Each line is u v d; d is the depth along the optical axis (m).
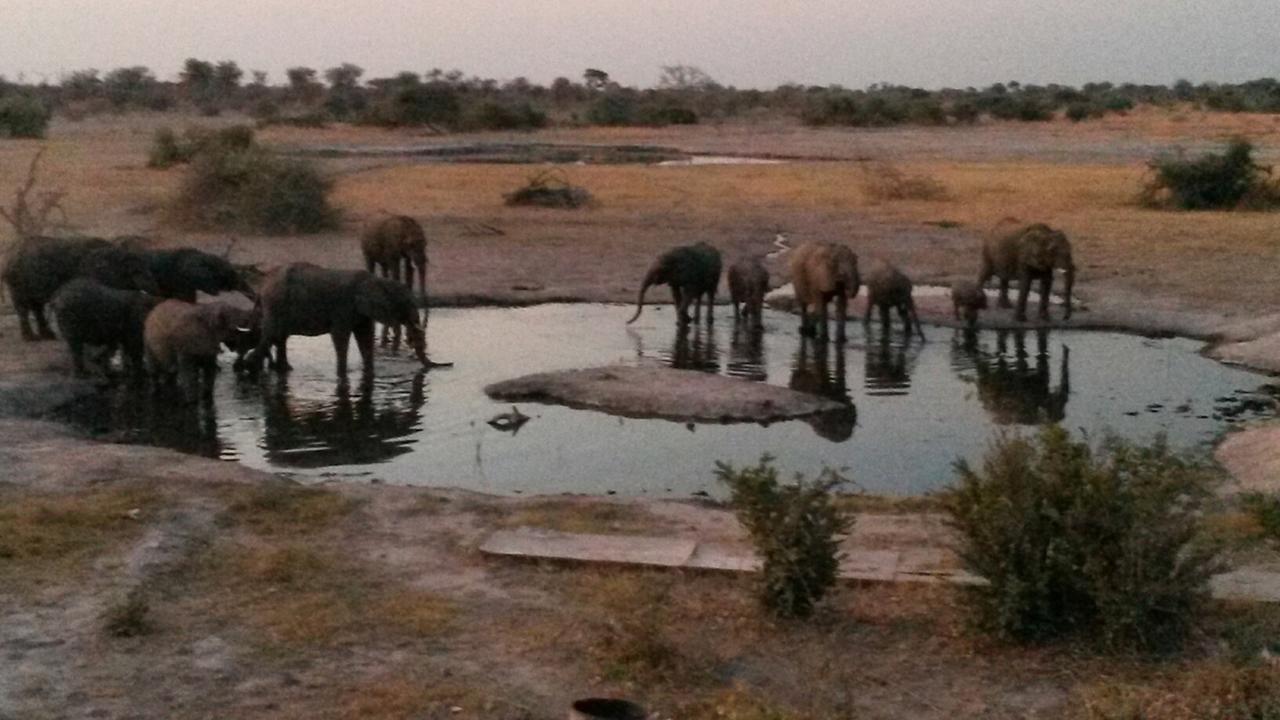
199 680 7.39
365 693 7.20
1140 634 7.66
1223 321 21.25
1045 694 7.25
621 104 101.69
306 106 111.19
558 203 37.19
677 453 14.19
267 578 9.01
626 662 7.55
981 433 15.02
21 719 6.90
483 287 24.70
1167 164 37.22
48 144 58.47
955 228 32.53
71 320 16.42
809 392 17.23
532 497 11.34
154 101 108.94
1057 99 124.81
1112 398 16.77
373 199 38.47
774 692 7.28
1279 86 111.69
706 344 20.45
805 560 8.25
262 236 30.84
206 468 11.96
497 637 8.03
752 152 64.69
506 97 130.12
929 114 90.44
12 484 11.24
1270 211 35.56
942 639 7.99
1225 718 6.62
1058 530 7.95
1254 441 13.23
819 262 20.19
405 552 9.68
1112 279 25.08
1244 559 9.12
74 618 8.25
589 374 17.05
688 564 9.15
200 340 15.80
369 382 17.52
